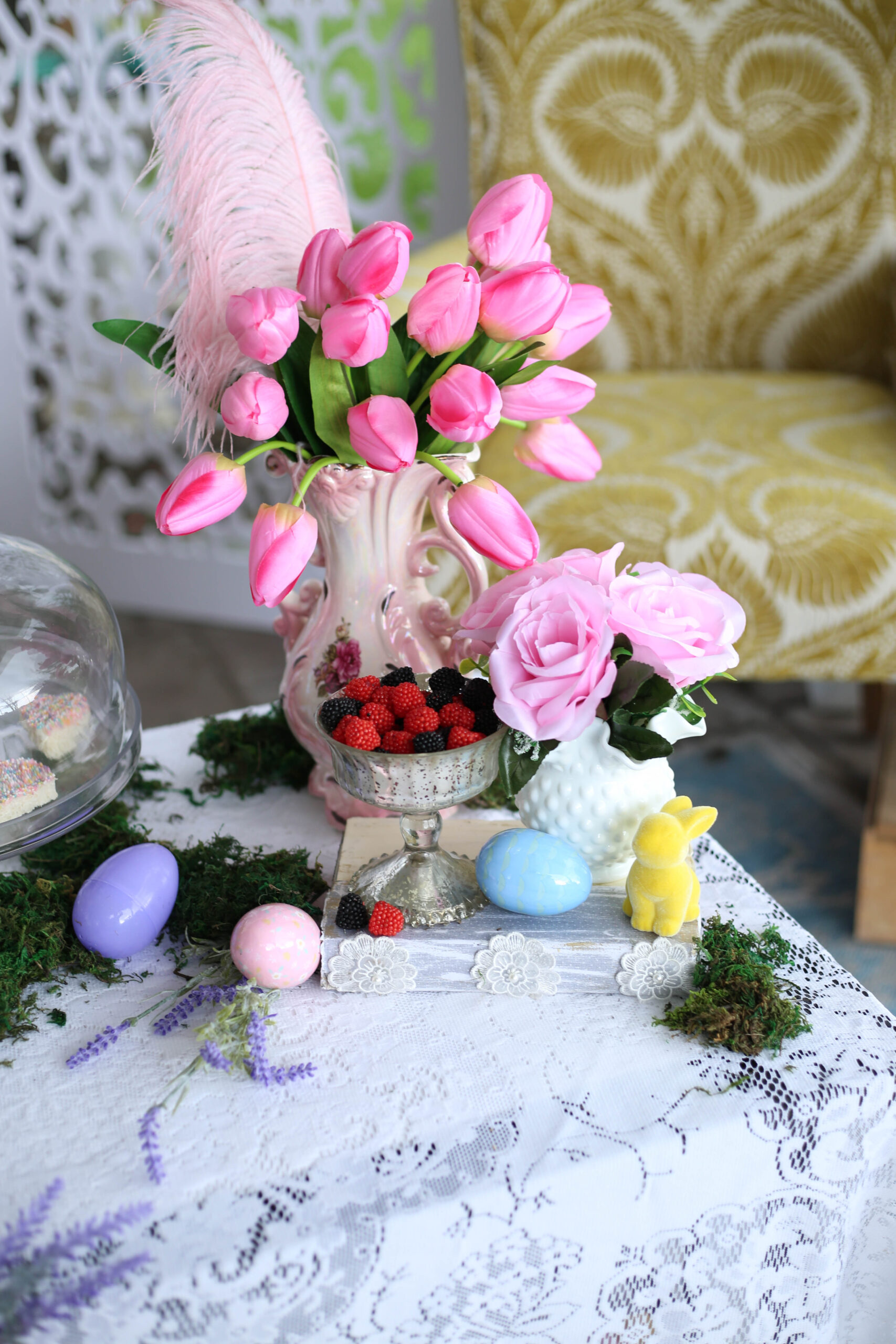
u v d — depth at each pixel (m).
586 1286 0.88
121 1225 0.83
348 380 0.96
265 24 2.19
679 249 1.85
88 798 1.02
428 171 2.26
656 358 1.94
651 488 1.49
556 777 0.98
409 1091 0.90
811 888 1.59
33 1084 0.91
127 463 2.53
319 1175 0.86
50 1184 0.85
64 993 0.98
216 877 1.02
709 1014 0.92
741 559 1.44
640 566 0.98
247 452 0.98
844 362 1.87
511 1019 0.95
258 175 1.01
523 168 1.83
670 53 1.77
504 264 0.95
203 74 1.00
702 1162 0.88
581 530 1.46
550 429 1.01
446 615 1.08
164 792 1.17
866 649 1.46
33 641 1.02
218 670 2.42
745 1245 0.90
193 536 2.50
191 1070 0.91
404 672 0.98
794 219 1.80
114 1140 0.88
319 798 1.17
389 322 0.96
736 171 1.80
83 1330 0.82
